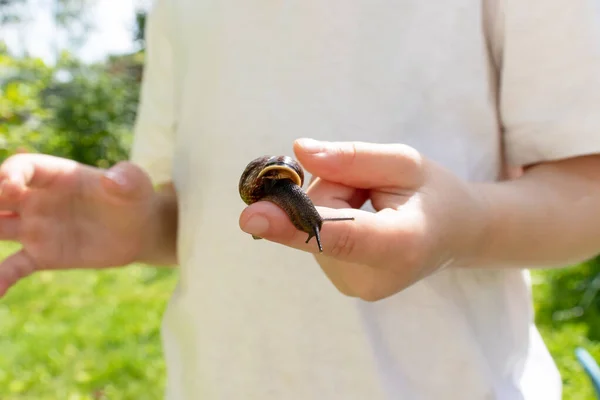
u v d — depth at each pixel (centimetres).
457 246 22
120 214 34
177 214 37
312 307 28
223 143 31
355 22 29
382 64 28
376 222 19
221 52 32
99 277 117
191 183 33
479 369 27
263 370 29
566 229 25
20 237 33
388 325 27
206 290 31
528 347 29
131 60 270
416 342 27
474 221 22
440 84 28
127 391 67
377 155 20
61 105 200
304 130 29
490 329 28
